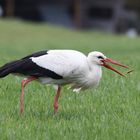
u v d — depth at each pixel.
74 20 60.84
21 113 12.30
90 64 12.60
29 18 60.72
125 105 13.72
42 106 13.51
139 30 62.31
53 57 12.27
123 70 19.20
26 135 10.71
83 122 11.71
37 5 60.66
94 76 12.61
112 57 24.80
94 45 40.44
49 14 61.09
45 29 51.47
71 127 11.26
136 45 40.50
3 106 13.37
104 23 61.56
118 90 15.41
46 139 10.48
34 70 12.14
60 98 14.39
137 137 10.73
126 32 62.28
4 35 46.66
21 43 41.69
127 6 62.16
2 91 14.94
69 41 44.69
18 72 12.11
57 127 11.27
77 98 14.33
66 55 12.34
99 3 61.34
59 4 61.09
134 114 12.69
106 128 11.23
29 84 15.76
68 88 14.77
